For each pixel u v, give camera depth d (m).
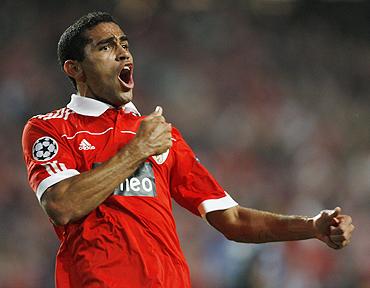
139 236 7.52
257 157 54.62
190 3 62.84
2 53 55.25
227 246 37.34
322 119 58.81
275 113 58.84
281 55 63.22
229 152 55.12
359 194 50.09
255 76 61.50
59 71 55.56
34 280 37.97
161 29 62.12
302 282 34.78
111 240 7.39
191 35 62.56
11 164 47.09
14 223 41.81
